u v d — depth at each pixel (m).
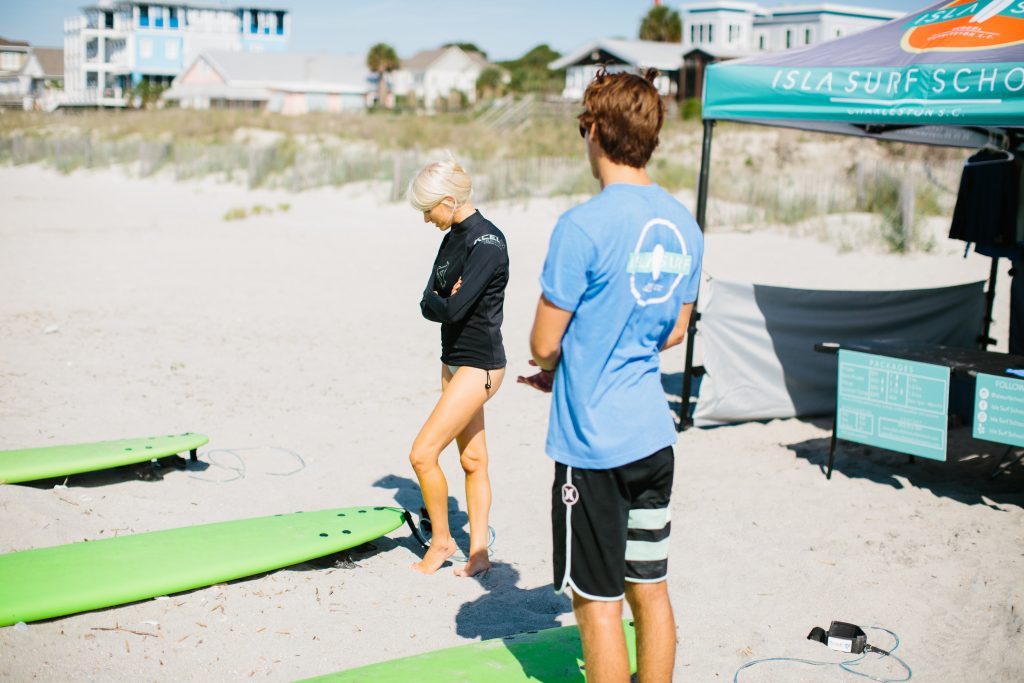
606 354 2.68
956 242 15.13
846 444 6.34
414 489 5.42
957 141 7.40
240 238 16.28
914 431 5.30
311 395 7.26
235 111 45.44
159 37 84.19
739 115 6.28
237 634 3.67
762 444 6.35
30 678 3.18
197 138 36.16
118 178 28.66
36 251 14.05
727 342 6.63
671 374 8.51
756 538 4.77
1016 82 4.93
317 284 12.13
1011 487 5.55
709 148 6.54
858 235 15.59
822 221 16.92
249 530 4.35
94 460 5.03
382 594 4.11
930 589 4.24
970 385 6.46
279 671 3.44
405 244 15.90
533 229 17.27
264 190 24.53
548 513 5.12
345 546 4.25
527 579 4.32
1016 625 3.88
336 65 77.75
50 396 6.84
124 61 85.50
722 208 18.98
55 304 10.30
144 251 14.45
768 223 17.50
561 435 2.76
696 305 6.61
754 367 6.73
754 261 13.81
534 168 23.28
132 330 9.20
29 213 19.34
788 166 24.67
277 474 5.56
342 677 3.14
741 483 5.56
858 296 6.85
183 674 3.36
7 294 10.70
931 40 5.59
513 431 6.61
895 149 24.92
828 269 13.21
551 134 32.81
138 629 3.62
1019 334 7.04
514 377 8.11
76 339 8.71
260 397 7.15
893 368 5.34
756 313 6.68
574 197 20.45
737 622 3.94
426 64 81.19
